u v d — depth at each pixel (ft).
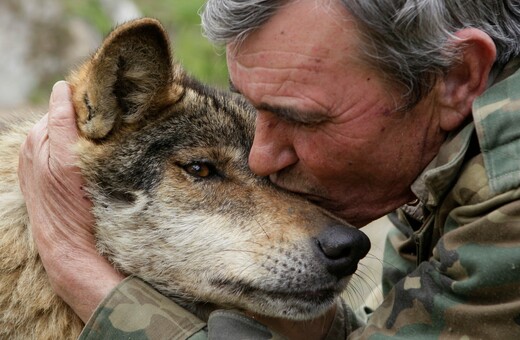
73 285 23.13
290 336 24.36
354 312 27.12
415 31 19.45
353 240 22.56
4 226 24.61
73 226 23.89
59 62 66.18
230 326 21.13
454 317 19.25
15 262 24.30
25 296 24.13
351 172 21.48
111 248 24.50
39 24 66.28
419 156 21.27
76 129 24.38
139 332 21.43
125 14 68.23
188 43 56.95
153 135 24.71
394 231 26.55
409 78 19.95
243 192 24.39
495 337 18.58
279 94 20.30
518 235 18.39
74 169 23.91
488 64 20.21
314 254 22.88
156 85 24.41
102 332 21.74
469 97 20.56
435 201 20.58
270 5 19.70
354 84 19.90
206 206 24.34
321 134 20.72
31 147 24.00
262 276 23.36
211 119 25.07
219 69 53.62
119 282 23.17
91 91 23.98
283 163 21.99
